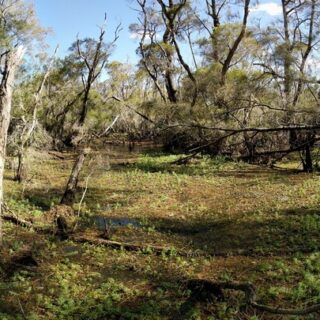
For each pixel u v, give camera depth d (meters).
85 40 36.62
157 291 9.16
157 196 17.86
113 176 22.33
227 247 11.86
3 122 11.20
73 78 39.97
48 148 33.91
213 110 24.53
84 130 32.69
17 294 8.93
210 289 8.61
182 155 30.47
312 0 32.94
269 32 22.59
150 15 37.12
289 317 7.77
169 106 25.39
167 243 12.32
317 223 13.17
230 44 32.28
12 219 13.84
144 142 47.91
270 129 14.75
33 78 30.47
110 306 8.41
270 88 23.03
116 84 56.41
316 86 22.34
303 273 9.51
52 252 11.39
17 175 20.89
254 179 21.22
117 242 12.03
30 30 28.80
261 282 9.40
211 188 19.36
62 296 8.77
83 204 16.47
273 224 13.53
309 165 23.23
